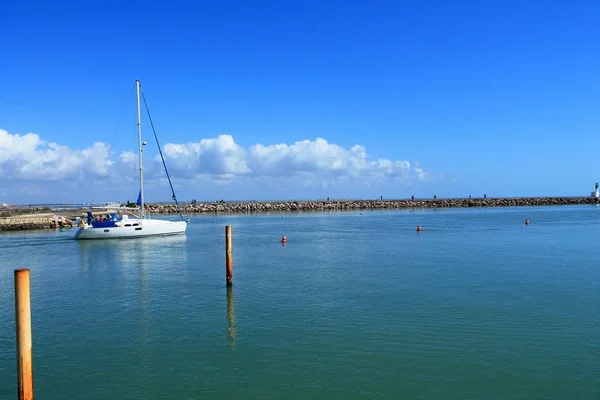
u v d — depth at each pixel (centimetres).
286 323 1919
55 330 1894
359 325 1869
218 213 12706
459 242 4600
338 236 5494
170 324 1945
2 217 7331
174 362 1551
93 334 1839
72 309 2209
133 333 1842
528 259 3416
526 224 6806
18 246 4825
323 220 8944
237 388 1362
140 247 4616
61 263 3641
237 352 1620
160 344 1714
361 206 14662
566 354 1545
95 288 2672
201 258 3778
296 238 5322
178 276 2986
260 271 3097
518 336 1712
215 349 1653
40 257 3997
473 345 1633
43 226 7294
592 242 4481
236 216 11025
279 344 1683
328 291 2456
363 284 2611
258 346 1669
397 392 1314
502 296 2281
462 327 1820
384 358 1538
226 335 1794
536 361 1494
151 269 3278
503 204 15675
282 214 11875
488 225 6844
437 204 15325
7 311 2252
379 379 1391
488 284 2553
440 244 4450
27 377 1163
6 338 1844
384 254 3806
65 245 4878
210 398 1310
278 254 3934
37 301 2375
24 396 1163
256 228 7019
